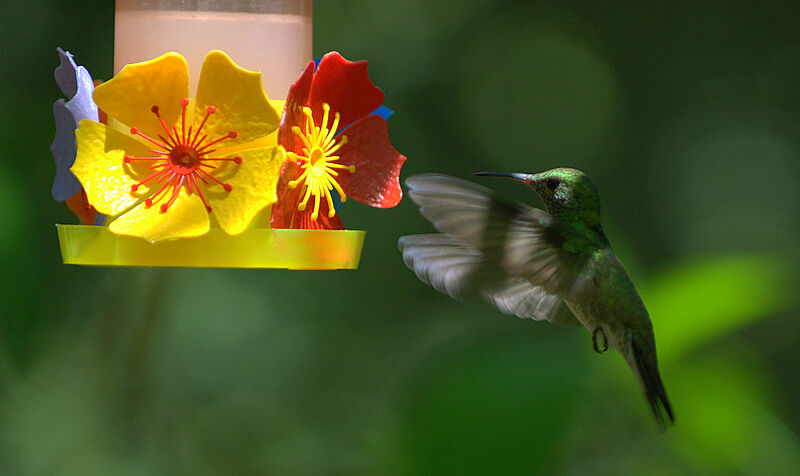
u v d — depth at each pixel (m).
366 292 13.21
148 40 5.87
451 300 13.19
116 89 5.29
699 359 6.88
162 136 5.37
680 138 14.59
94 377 9.93
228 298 12.60
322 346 12.75
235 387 12.20
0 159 8.45
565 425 5.45
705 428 6.86
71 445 9.88
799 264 7.32
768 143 14.48
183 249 5.33
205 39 5.88
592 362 6.54
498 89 14.26
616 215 14.26
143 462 10.12
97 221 5.83
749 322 6.69
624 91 14.61
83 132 5.28
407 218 13.48
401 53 13.90
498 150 14.16
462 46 14.21
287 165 5.46
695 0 14.88
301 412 12.25
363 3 13.80
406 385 12.09
